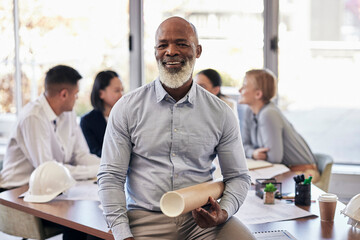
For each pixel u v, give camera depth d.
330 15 6.39
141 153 1.92
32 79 4.82
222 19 4.41
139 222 1.89
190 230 1.90
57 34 4.72
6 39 4.82
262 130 3.27
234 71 4.43
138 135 1.90
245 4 4.34
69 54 4.73
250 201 2.29
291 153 3.34
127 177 1.99
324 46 6.08
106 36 4.61
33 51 4.79
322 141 5.91
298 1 5.53
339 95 6.55
